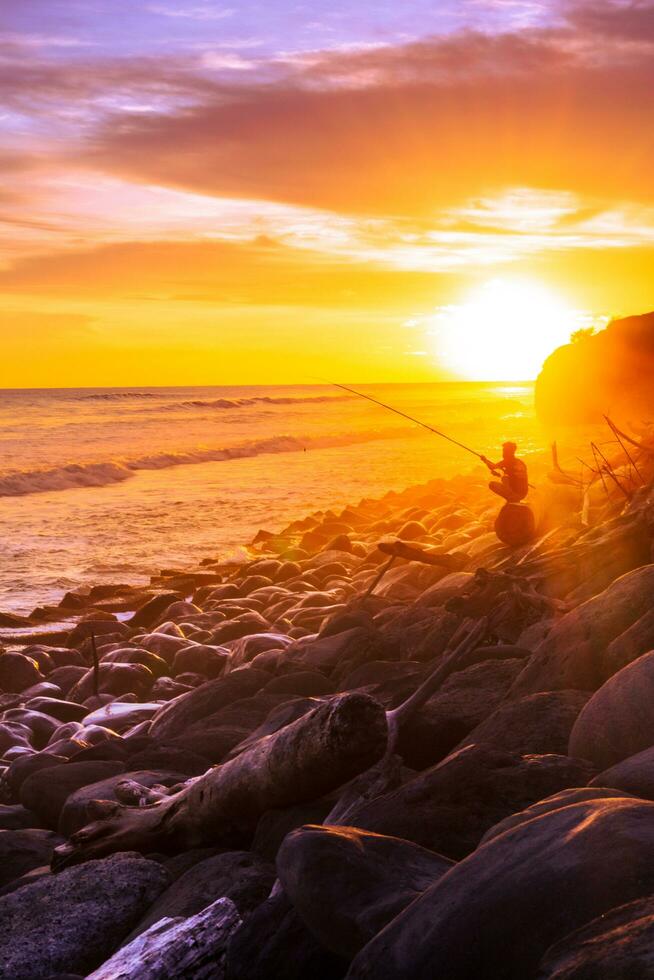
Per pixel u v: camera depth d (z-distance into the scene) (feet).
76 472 121.19
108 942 12.65
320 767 12.97
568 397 173.17
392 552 25.96
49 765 21.76
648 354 163.94
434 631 25.03
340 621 31.42
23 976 12.01
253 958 10.03
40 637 48.96
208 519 92.07
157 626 48.80
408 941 7.96
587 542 24.29
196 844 14.88
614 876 7.54
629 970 6.17
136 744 22.09
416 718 16.71
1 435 191.93
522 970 7.28
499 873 8.07
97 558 73.10
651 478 31.94
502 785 12.23
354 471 133.80
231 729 21.20
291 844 10.25
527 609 20.33
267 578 55.93
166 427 214.69
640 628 16.57
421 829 11.67
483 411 273.54
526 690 17.49
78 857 15.26
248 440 170.81
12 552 75.20
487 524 55.31
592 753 13.24
